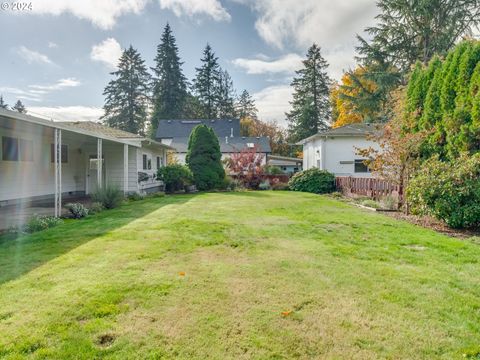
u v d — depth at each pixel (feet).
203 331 8.57
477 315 9.62
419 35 73.72
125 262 13.93
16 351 7.57
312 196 45.85
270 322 9.06
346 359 7.52
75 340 8.04
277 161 103.96
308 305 10.11
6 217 26.05
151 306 9.88
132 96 129.80
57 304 9.86
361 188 44.83
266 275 12.64
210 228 21.27
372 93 81.30
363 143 59.77
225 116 146.51
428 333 8.61
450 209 21.89
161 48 129.80
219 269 13.25
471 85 25.36
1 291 10.78
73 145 45.73
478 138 24.54
